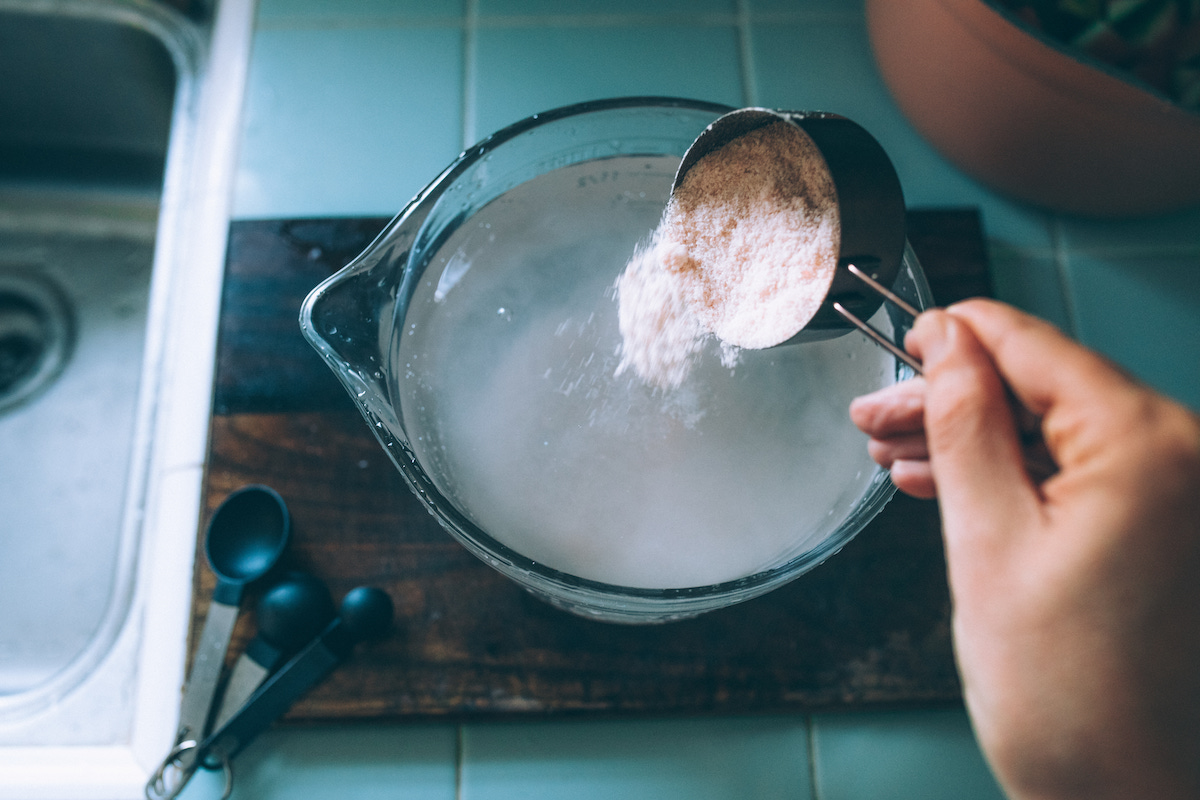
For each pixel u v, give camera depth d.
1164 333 0.53
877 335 0.34
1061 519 0.31
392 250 0.44
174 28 0.58
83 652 0.50
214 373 0.50
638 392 0.43
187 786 0.45
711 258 0.41
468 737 0.46
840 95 0.57
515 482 0.41
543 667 0.46
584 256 0.46
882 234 0.35
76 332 0.62
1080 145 0.48
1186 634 0.30
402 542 0.47
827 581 0.47
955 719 0.47
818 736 0.47
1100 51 0.47
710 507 0.41
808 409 0.43
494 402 0.43
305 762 0.46
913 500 0.48
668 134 0.47
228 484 0.48
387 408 0.41
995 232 0.55
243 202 0.54
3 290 0.63
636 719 0.47
